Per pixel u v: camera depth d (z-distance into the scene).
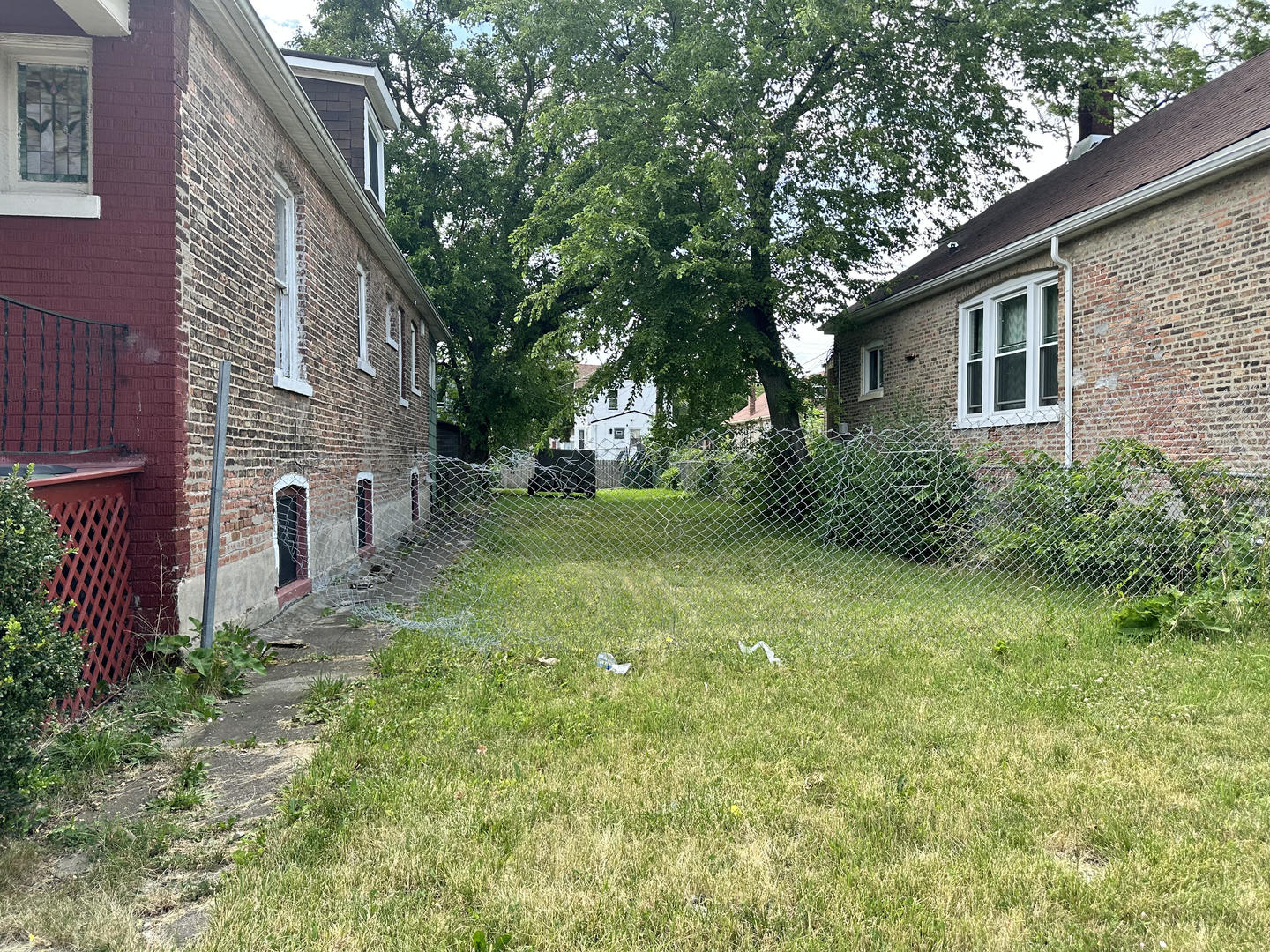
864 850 2.78
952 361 12.83
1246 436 7.71
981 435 11.94
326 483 8.61
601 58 14.90
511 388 23.53
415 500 15.88
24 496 2.85
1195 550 7.02
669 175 13.35
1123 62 14.55
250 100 6.32
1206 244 8.12
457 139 23.19
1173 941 2.28
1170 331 8.58
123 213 4.91
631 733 3.91
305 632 6.43
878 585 8.26
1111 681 4.73
